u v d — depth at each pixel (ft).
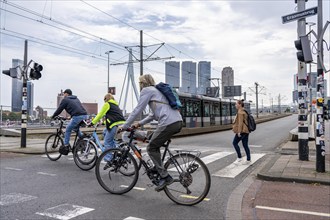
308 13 25.45
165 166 16.49
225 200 17.21
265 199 17.31
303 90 29.25
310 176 21.63
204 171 16.19
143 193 18.38
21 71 40.57
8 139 58.23
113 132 24.82
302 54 24.11
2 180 21.68
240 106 29.30
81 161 25.46
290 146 42.96
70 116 30.01
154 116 16.49
